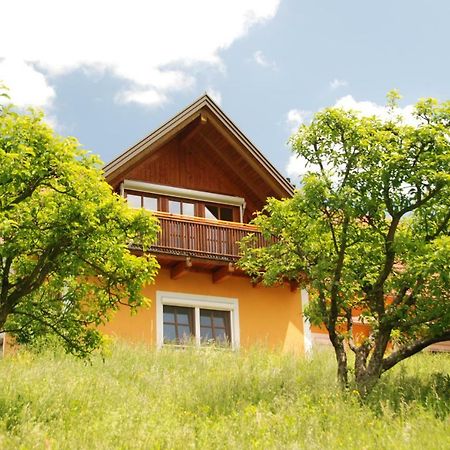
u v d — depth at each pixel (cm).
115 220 1150
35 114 1110
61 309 1202
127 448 934
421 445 920
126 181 1981
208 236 1953
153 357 1630
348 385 1273
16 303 1137
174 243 1900
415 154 1280
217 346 1872
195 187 2098
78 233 1124
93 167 1159
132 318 1862
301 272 1443
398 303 1312
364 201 1268
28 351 1535
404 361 1614
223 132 2064
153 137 1966
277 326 2039
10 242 1104
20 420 1030
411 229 1343
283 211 1384
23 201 1134
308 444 955
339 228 1356
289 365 1527
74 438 970
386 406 1119
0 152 1034
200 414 1177
